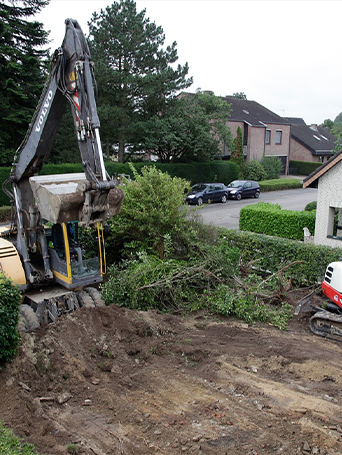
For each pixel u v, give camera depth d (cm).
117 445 552
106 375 729
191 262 1128
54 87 768
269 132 4756
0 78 2411
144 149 3188
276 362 787
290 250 1239
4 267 891
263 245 1305
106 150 3203
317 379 733
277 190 3862
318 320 920
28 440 554
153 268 1039
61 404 645
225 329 937
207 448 546
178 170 3303
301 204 2917
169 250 1210
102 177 690
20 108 2405
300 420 611
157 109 3105
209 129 3353
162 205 1193
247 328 948
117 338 819
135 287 995
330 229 1464
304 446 550
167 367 762
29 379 689
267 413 628
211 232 1329
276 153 4906
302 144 5153
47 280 945
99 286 998
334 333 894
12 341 714
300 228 1616
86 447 546
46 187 752
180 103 3141
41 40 2561
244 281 1147
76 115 734
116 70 2817
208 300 1041
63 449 541
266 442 560
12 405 623
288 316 1002
